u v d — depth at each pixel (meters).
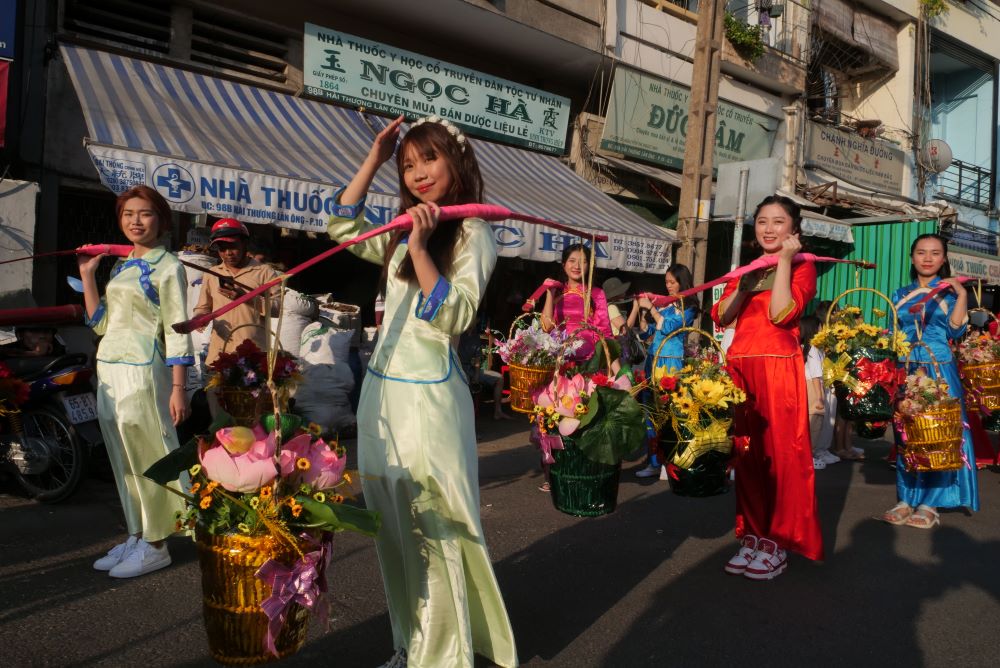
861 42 16.30
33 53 7.39
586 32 11.27
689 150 10.58
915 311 5.20
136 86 7.68
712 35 10.54
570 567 4.00
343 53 9.20
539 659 2.94
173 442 3.62
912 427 4.62
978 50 19.06
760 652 3.09
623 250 9.79
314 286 10.34
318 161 7.90
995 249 20.25
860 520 5.11
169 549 3.96
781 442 3.83
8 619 3.12
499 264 11.20
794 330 3.91
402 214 2.55
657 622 3.34
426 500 2.42
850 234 12.94
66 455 4.91
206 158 6.82
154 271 3.55
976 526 5.05
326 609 2.21
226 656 2.16
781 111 14.64
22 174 7.39
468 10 10.00
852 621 3.43
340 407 6.79
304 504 2.10
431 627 2.44
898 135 17.41
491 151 10.80
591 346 3.73
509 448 7.25
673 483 3.69
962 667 3.03
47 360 4.96
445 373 2.45
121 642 2.95
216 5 8.74
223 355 4.11
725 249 13.37
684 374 3.69
